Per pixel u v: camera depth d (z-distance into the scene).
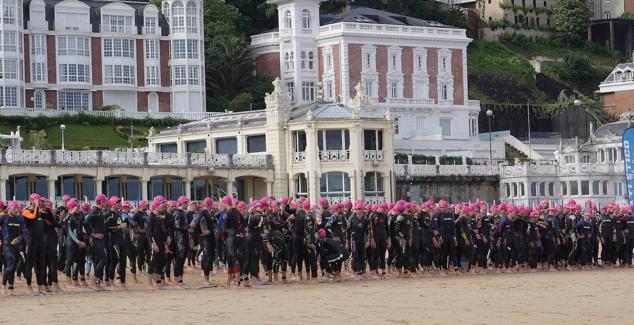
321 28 185.00
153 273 54.34
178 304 45.47
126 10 179.25
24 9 170.75
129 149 133.62
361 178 115.94
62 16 174.38
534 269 66.38
